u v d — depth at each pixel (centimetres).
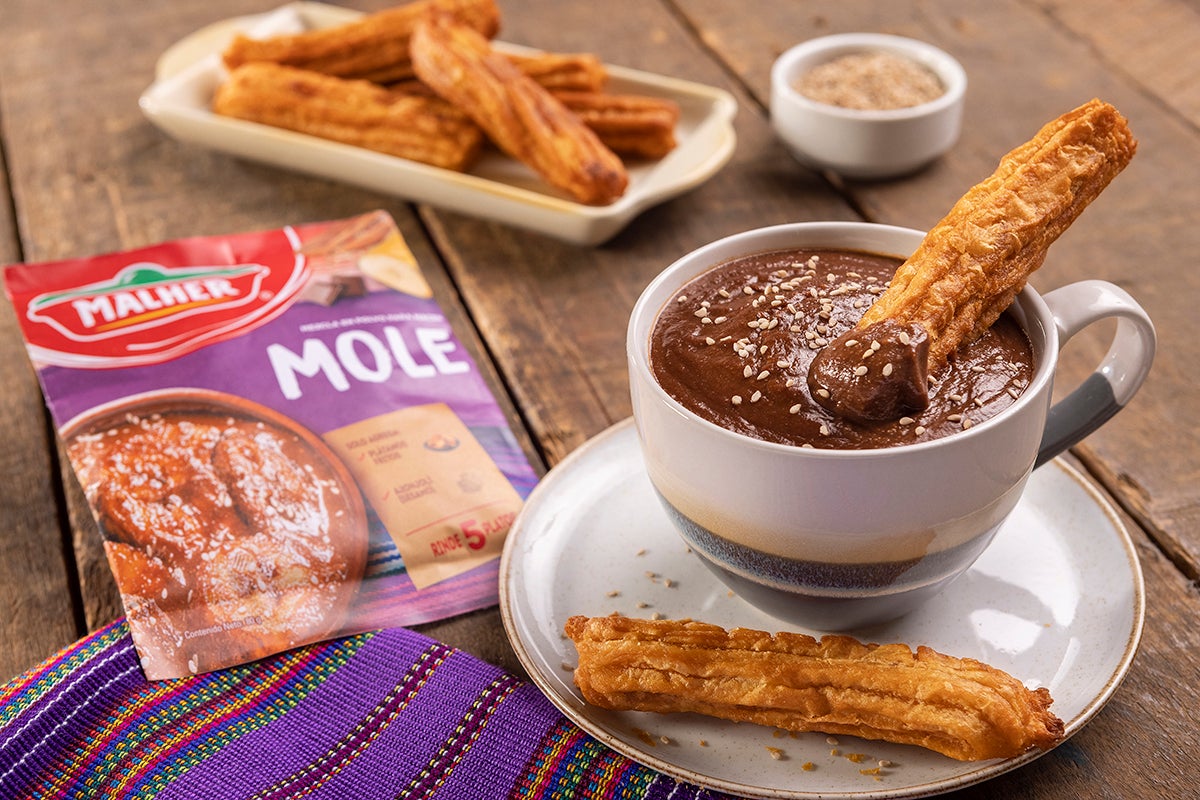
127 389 55
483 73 67
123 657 47
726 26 82
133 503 51
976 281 44
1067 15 81
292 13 79
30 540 52
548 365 59
